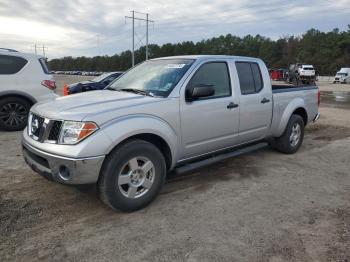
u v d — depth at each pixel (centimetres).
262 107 562
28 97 849
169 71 471
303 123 672
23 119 855
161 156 414
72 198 434
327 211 411
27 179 497
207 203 428
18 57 848
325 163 605
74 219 381
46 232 353
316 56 8575
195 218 388
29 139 402
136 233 354
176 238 345
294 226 373
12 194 443
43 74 878
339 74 4581
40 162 389
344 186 495
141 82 482
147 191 407
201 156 488
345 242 341
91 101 409
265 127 581
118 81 527
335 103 1709
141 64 547
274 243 338
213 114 475
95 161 356
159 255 316
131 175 390
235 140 529
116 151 374
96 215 391
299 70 4172
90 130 357
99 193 382
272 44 10331
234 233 356
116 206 384
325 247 332
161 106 414
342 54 8288
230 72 511
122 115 380
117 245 331
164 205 421
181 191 465
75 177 355
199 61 471
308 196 456
